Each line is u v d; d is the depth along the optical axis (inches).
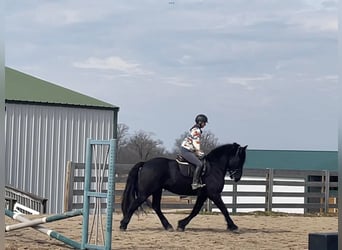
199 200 541.3
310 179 1072.2
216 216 716.0
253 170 826.2
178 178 516.7
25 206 791.7
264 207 831.1
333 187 929.5
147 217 668.1
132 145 2244.1
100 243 446.0
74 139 1008.2
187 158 517.0
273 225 638.5
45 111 983.0
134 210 522.0
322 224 661.9
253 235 536.1
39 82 1069.8
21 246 426.3
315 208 868.6
